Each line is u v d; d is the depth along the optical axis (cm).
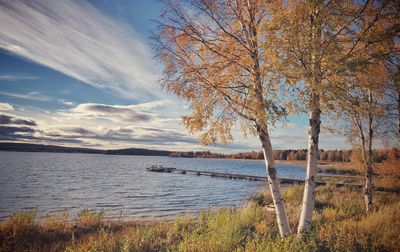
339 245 596
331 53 550
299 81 558
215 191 3541
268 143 681
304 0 589
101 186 3919
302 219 649
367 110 591
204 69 670
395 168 1570
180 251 665
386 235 654
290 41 553
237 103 659
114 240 787
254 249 608
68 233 983
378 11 559
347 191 2048
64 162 11494
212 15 664
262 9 651
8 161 9575
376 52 568
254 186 4181
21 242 823
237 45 673
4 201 2416
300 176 6494
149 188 3844
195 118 673
